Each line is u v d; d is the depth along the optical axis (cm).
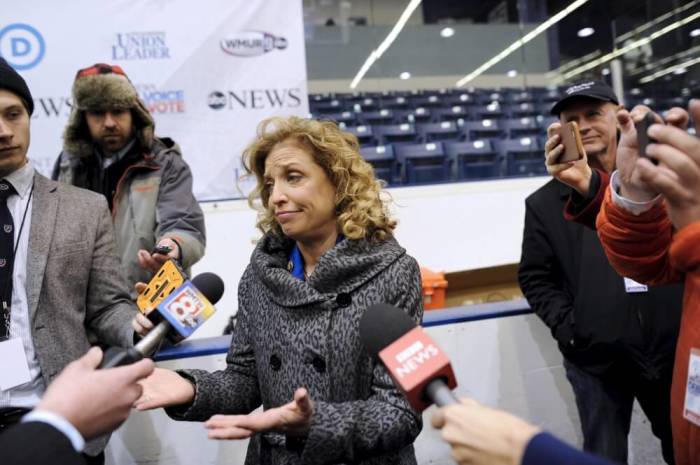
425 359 61
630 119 74
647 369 135
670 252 67
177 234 153
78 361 66
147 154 176
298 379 91
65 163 184
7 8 294
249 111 329
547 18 551
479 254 388
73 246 116
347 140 104
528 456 47
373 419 83
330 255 92
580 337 143
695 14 583
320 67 488
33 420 57
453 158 445
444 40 521
